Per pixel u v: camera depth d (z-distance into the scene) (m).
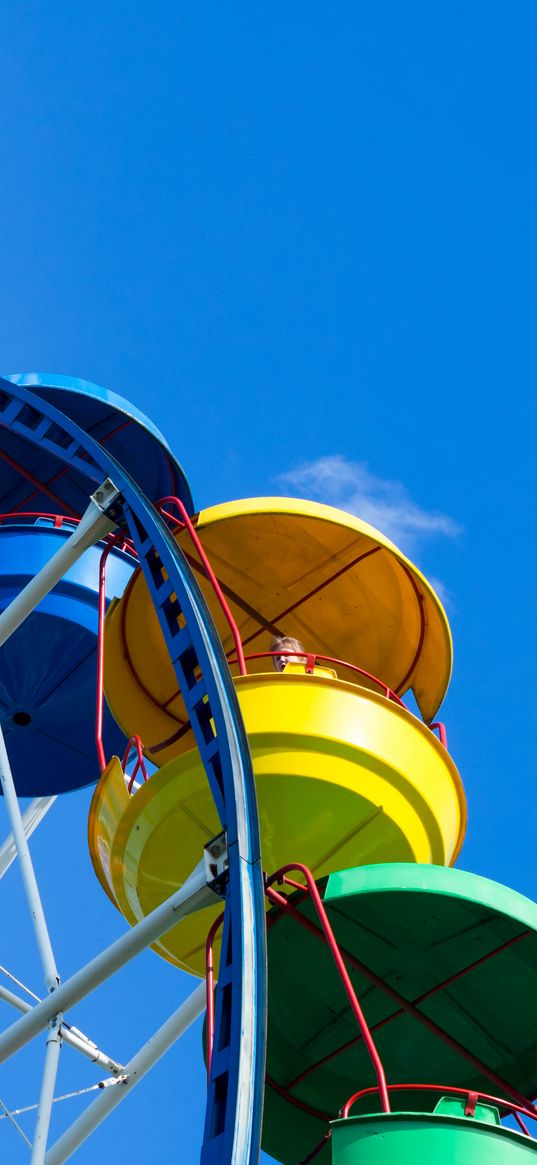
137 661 20.11
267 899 14.91
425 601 20.03
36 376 24.20
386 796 16.52
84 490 24.81
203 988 17.47
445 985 15.14
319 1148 15.96
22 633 22.17
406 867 14.07
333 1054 15.94
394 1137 12.71
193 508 25.88
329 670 17.47
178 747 19.59
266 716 16.44
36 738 24.08
